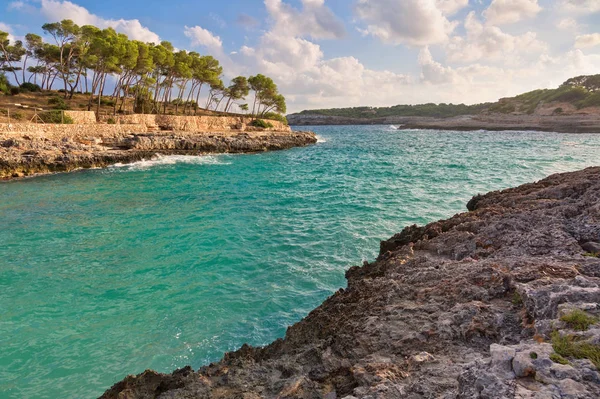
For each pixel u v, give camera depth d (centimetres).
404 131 13450
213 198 2427
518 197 1316
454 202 2147
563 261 683
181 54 7425
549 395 302
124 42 5662
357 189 2648
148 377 585
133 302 1044
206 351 823
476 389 335
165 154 4856
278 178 3281
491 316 537
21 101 5903
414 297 679
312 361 546
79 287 1139
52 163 3603
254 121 8362
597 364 340
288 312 975
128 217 1945
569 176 1622
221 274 1215
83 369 775
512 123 11762
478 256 841
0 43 6669
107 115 6000
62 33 6419
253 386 500
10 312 998
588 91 12912
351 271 1035
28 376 757
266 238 1569
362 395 406
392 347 518
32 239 1597
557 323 421
